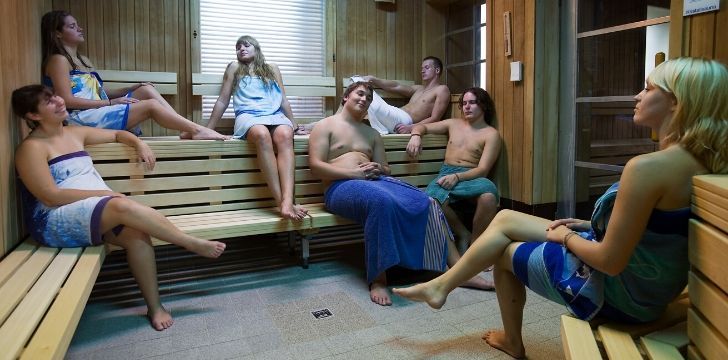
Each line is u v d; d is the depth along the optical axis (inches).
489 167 121.4
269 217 108.6
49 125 85.2
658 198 46.5
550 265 58.4
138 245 83.4
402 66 168.6
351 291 100.6
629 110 103.3
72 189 81.4
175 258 123.6
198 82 139.0
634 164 46.7
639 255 50.0
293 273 112.6
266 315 88.2
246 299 96.3
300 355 73.2
